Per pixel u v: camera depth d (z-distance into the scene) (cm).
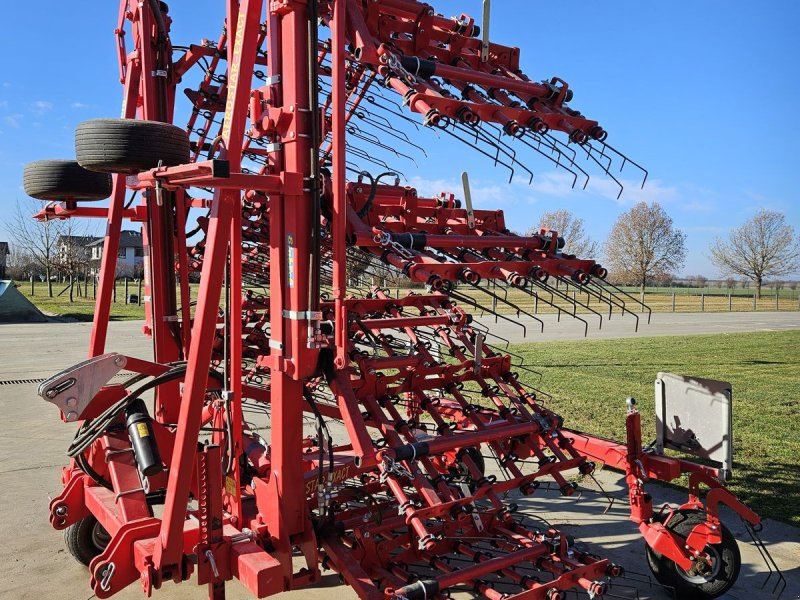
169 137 334
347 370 341
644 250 3962
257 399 478
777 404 927
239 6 312
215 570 308
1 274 5712
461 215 450
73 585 400
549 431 406
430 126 307
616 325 2398
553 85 388
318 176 310
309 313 310
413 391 412
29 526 491
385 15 375
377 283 484
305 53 312
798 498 555
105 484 394
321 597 389
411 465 342
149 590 307
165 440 376
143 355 1295
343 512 393
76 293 4050
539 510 542
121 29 459
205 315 297
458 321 435
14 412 868
